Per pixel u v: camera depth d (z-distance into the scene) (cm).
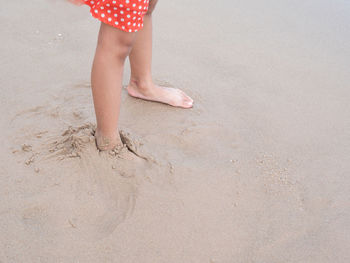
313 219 148
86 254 128
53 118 175
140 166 154
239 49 246
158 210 142
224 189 154
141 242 133
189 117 188
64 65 213
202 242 136
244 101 204
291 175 165
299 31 272
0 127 167
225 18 278
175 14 275
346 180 166
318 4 308
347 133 190
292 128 190
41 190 144
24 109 178
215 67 228
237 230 141
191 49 241
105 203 142
